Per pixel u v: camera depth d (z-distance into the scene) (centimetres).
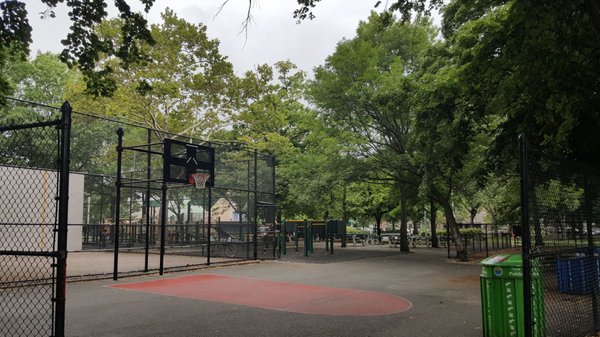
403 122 2070
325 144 2289
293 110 3472
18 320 763
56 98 3500
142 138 2956
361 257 2209
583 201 685
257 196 2034
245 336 693
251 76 2816
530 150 557
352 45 2109
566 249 608
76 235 2366
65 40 741
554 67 898
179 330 727
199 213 2627
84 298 1017
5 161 1245
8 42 704
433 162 1836
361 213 4334
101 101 2509
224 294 1088
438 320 812
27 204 1702
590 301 687
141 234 2548
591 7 657
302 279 1374
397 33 2319
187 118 2802
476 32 1412
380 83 2084
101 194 2461
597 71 940
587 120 1022
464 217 6425
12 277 1227
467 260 2028
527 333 511
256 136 3017
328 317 832
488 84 1238
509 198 2391
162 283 1268
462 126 1669
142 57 839
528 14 747
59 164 495
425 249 2941
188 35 2573
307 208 3284
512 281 620
